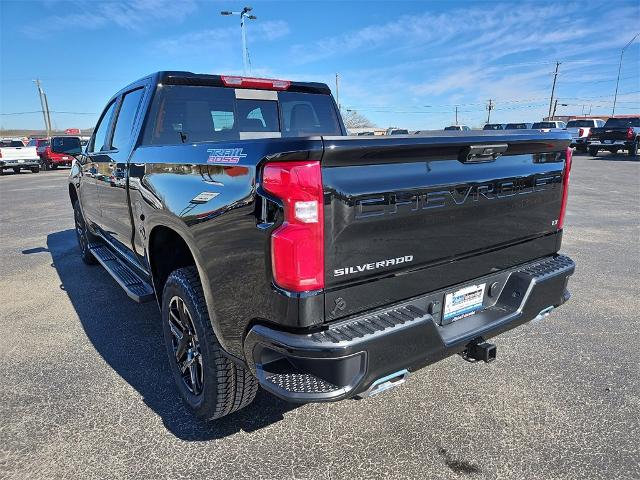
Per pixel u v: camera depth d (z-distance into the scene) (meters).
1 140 28.34
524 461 2.37
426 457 2.41
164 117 3.45
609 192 12.41
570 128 30.81
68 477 2.29
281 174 1.80
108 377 3.23
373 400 2.92
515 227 2.68
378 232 2.01
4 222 9.67
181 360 2.83
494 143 2.35
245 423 2.71
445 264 2.34
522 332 3.87
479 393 2.98
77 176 5.40
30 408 2.86
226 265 2.12
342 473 2.30
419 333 2.07
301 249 1.82
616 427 2.63
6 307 4.61
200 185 2.29
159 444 2.53
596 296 4.67
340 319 1.98
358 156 1.88
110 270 4.10
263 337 1.95
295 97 4.19
